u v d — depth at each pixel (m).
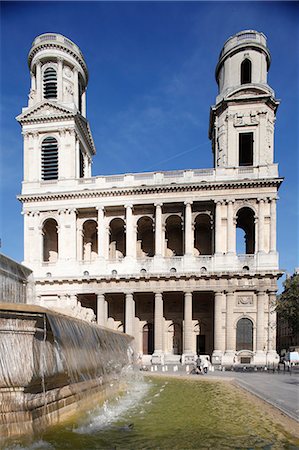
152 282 58.06
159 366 50.56
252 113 60.72
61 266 61.59
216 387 28.08
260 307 55.03
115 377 25.98
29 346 12.25
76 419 14.58
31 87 69.50
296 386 25.92
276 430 13.63
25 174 65.31
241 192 58.78
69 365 15.99
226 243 58.41
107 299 61.44
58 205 63.28
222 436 12.86
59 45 66.62
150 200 61.22
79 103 72.94
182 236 66.56
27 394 12.18
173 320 61.88
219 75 67.25
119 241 68.88
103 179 63.28
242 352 54.34
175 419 15.73
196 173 60.97
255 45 62.19
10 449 10.68
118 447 11.55
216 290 56.19
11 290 27.91
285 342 111.12
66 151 64.94
